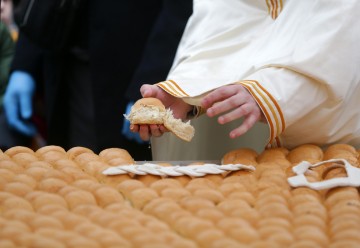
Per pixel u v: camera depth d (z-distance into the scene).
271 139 3.58
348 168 3.39
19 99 5.11
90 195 3.26
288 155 3.60
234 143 3.95
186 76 3.78
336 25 3.59
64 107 5.03
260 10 3.85
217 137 3.96
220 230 3.06
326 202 3.26
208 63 3.81
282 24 3.75
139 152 4.91
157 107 3.59
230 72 3.78
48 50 4.86
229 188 3.31
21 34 5.12
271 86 3.57
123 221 3.09
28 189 3.30
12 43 5.31
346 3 3.60
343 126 3.67
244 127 3.53
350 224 3.08
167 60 4.73
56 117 5.02
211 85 3.71
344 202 3.21
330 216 3.17
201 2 3.94
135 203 3.25
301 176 3.37
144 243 3.00
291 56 3.62
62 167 3.45
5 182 3.33
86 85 4.95
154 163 3.57
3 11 5.57
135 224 3.08
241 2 3.88
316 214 3.16
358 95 3.65
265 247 2.98
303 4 3.72
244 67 3.75
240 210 3.16
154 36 4.75
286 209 3.17
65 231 3.05
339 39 3.58
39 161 3.50
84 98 4.98
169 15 4.75
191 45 3.88
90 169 3.45
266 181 3.36
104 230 3.04
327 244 3.02
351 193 3.27
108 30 4.86
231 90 3.54
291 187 3.35
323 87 3.59
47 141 5.09
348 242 2.99
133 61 4.88
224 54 3.83
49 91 4.99
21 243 2.99
